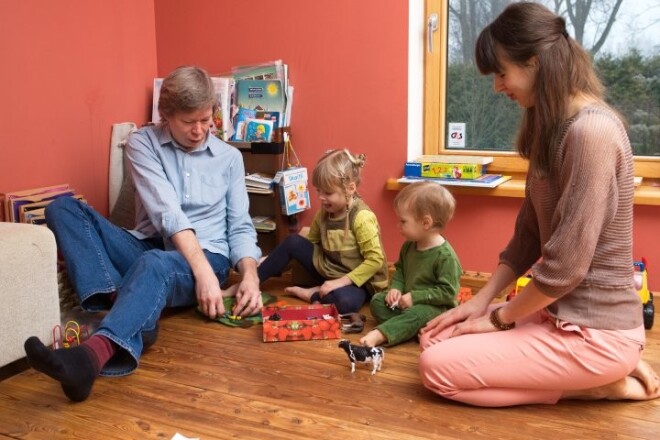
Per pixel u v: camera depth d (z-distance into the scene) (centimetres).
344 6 277
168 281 203
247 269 233
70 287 233
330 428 158
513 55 147
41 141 258
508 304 166
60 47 263
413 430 157
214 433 156
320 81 287
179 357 200
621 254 154
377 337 204
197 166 237
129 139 235
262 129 287
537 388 163
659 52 247
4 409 168
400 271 233
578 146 143
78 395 167
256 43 296
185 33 309
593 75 151
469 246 275
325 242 251
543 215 158
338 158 238
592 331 156
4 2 239
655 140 254
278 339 212
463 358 163
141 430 157
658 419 162
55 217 210
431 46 278
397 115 276
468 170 261
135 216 264
